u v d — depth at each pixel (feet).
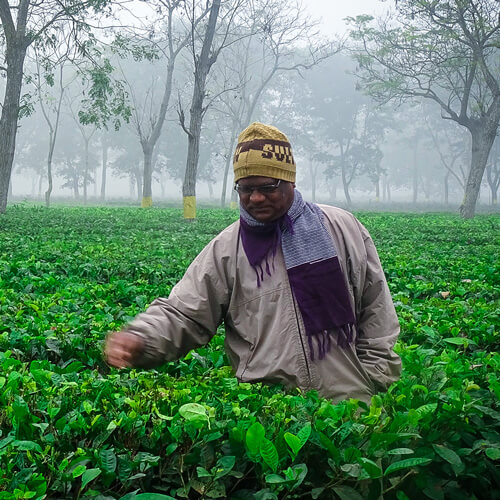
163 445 7.67
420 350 11.76
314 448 7.67
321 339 9.14
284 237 9.22
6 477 6.77
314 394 8.77
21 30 68.44
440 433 8.02
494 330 15.87
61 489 6.93
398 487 8.03
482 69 98.27
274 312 9.25
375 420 7.78
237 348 9.73
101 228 55.31
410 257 34.50
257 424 6.97
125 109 76.13
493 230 65.10
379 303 9.71
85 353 12.95
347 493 7.24
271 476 6.80
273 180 8.95
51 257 29.81
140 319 9.18
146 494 6.61
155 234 49.83
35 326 14.08
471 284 23.80
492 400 9.00
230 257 9.43
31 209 86.58
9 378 9.14
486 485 8.52
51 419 7.75
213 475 7.09
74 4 71.72
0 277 22.98
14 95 69.15
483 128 104.63
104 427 7.78
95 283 22.85
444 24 95.55
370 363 9.49
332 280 9.16
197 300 9.37
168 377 9.98
